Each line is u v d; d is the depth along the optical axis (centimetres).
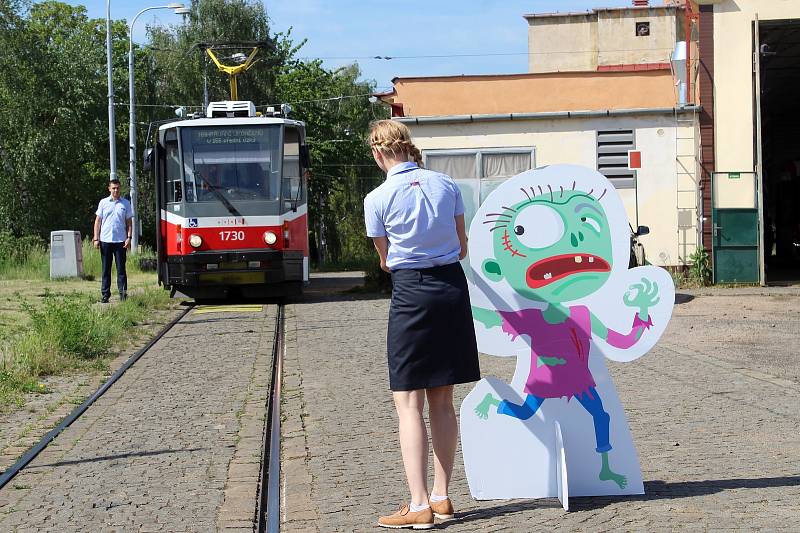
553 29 5525
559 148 2491
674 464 687
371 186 6831
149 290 2217
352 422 857
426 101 2606
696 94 2489
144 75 5928
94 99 5156
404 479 665
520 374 627
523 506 604
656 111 2445
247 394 1002
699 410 877
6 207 4916
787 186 3453
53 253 2920
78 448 775
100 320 1422
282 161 2106
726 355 1240
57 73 5009
